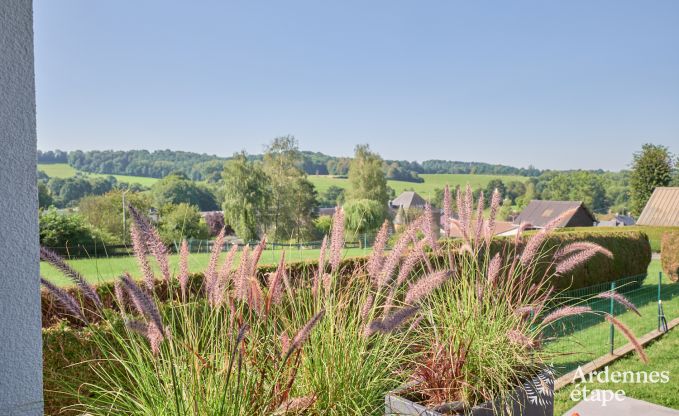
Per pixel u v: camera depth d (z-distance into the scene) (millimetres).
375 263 2287
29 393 1214
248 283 2086
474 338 2734
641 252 12836
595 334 7074
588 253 3070
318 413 2166
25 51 1196
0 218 1147
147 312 1472
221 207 49094
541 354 2928
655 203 36938
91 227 21234
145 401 1899
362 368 2377
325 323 2373
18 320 1188
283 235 46500
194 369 1877
